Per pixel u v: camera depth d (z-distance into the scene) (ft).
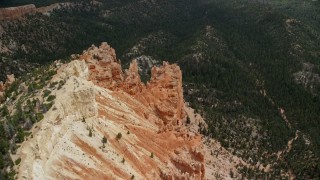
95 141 328.90
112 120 385.29
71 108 330.13
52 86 343.26
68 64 387.75
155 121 451.53
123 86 475.31
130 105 441.27
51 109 310.86
